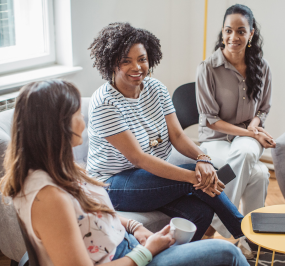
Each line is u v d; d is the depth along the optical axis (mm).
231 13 2021
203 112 2193
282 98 2777
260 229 1349
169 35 2984
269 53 2723
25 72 2178
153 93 1706
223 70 2137
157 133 1668
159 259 1055
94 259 984
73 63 2369
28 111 876
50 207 862
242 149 1967
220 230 1896
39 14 2271
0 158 1361
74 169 950
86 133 1842
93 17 2400
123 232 1117
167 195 1511
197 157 1647
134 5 2645
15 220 1386
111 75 1598
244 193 2053
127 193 1532
